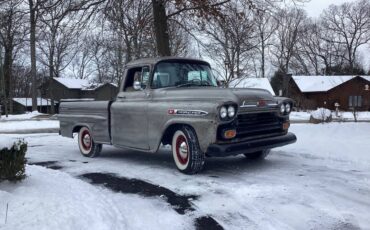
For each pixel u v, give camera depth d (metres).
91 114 9.66
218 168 8.04
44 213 4.80
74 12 12.84
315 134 12.31
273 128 7.75
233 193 6.22
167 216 5.31
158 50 13.48
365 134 11.95
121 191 6.55
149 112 8.01
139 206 5.73
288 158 9.08
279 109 7.78
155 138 7.89
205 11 12.52
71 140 13.88
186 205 5.75
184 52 19.06
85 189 6.38
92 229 4.61
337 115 35.41
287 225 4.94
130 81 8.98
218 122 6.86
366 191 6.25
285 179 7.00
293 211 5.39
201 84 8.48
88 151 9.90
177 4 12.50
